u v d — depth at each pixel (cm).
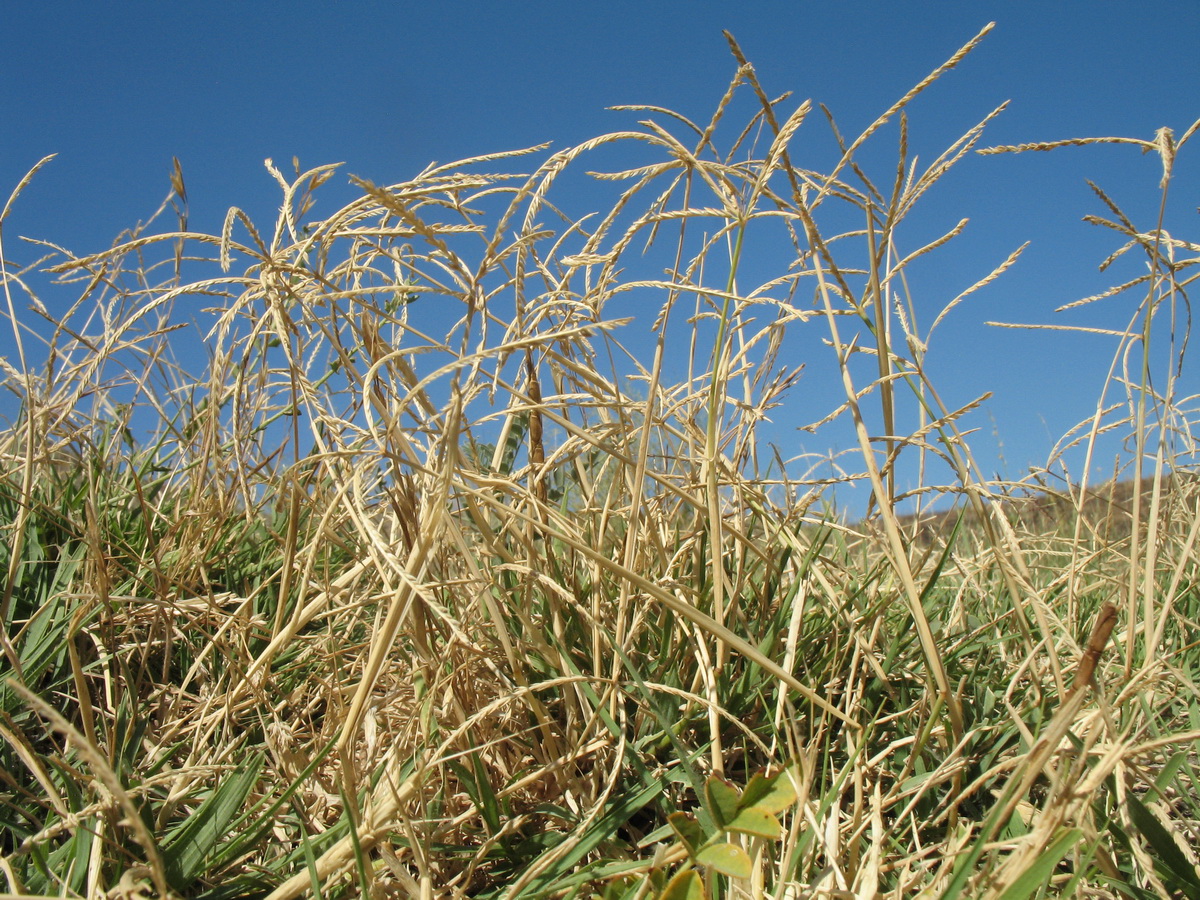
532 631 142
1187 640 189
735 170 139
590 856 124
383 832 112
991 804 135
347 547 151
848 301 133
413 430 135
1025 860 93
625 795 128
